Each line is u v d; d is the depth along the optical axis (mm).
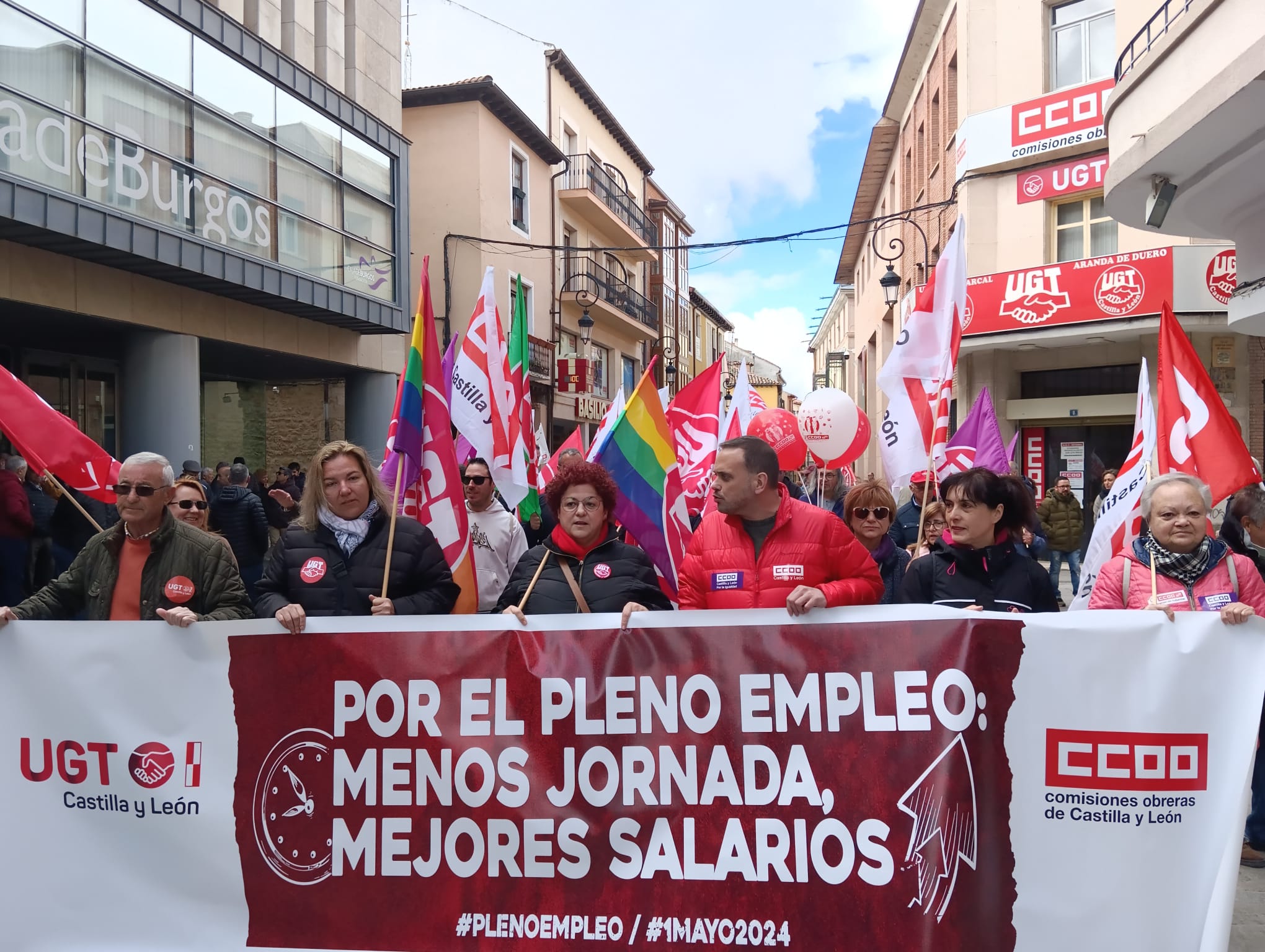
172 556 3430
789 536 3131
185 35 11281
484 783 2893
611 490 3303
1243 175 8555
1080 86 13758
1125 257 12859
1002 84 14953
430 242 19953
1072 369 15086
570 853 2840
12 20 9047
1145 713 2668
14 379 4066
